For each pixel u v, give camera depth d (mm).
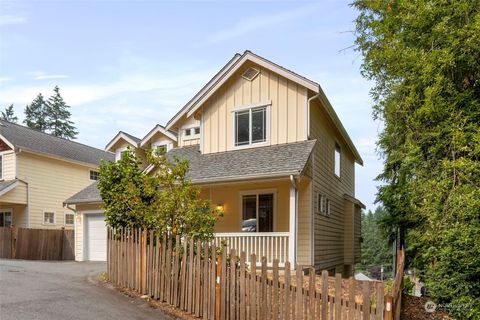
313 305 5113
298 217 12273
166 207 7668
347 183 19578
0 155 19750
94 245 16750
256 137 13062
